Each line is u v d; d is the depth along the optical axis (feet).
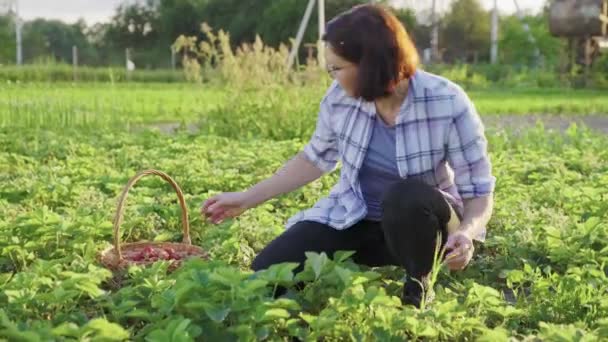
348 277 10.38
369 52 11.12
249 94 37.22
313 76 37.27
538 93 82.58
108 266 13.19
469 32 156.66
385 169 12.24
